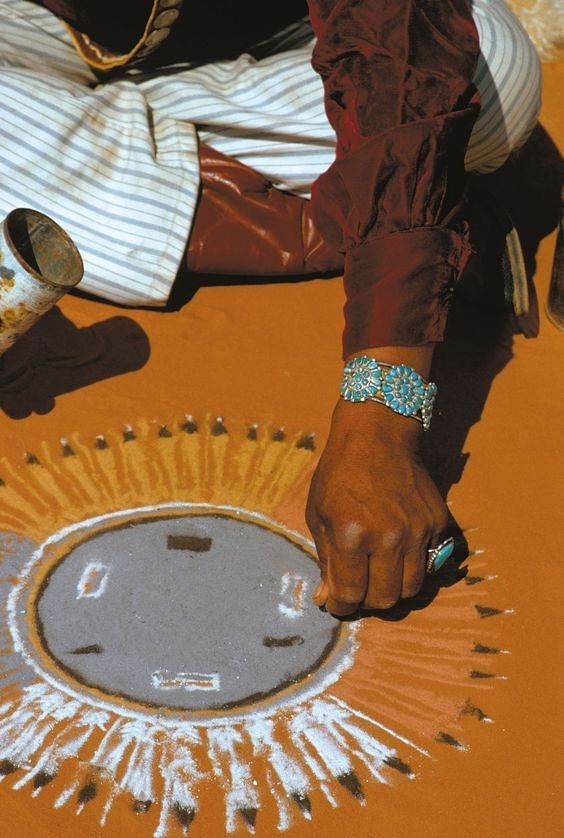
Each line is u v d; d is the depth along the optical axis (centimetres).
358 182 207
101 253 290
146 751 192
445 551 200
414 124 207
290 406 274
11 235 254
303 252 307
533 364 298
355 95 218
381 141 207
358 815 185
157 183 294
